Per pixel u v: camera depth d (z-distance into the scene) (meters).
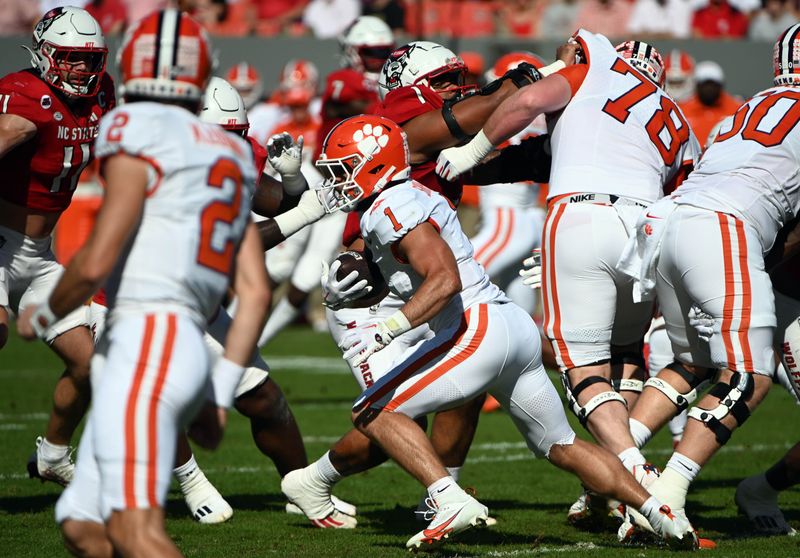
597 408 17.00
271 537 17.55
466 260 15.88
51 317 11.27
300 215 17.55
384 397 15.58
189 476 18.73
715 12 55.16
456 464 19.03
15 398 34.09
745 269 16.16
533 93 17.19
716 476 23.67
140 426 10.95
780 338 18.20
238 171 11.91
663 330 21.91
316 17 58.16
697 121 39.25
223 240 11.66
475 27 56.72
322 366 42.88
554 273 17.41
